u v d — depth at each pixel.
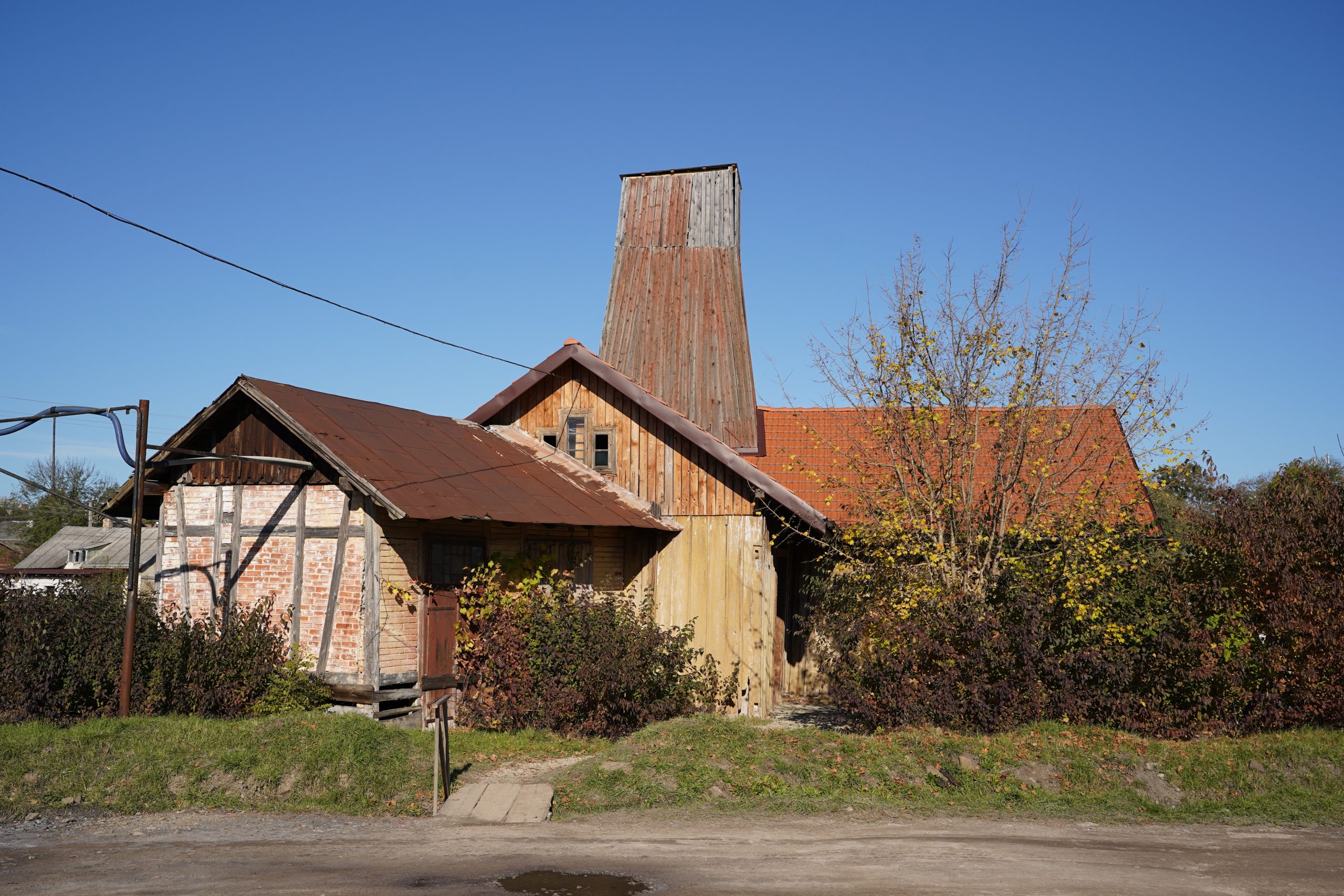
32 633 11.62
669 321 20.84
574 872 7.55
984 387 13.53
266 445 14.15
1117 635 12.01
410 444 15.00
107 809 9.49
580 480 17.08
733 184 21.66
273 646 13.28
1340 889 7.24
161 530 14.80
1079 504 13.01
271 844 8.45
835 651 14.89
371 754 10.70
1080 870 7.69
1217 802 10.29
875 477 14.62
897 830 9.16
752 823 9.44
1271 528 11.88
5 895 6.89
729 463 16.28
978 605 12.57
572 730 13.65
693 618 16.55
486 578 14.84
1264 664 11.84
